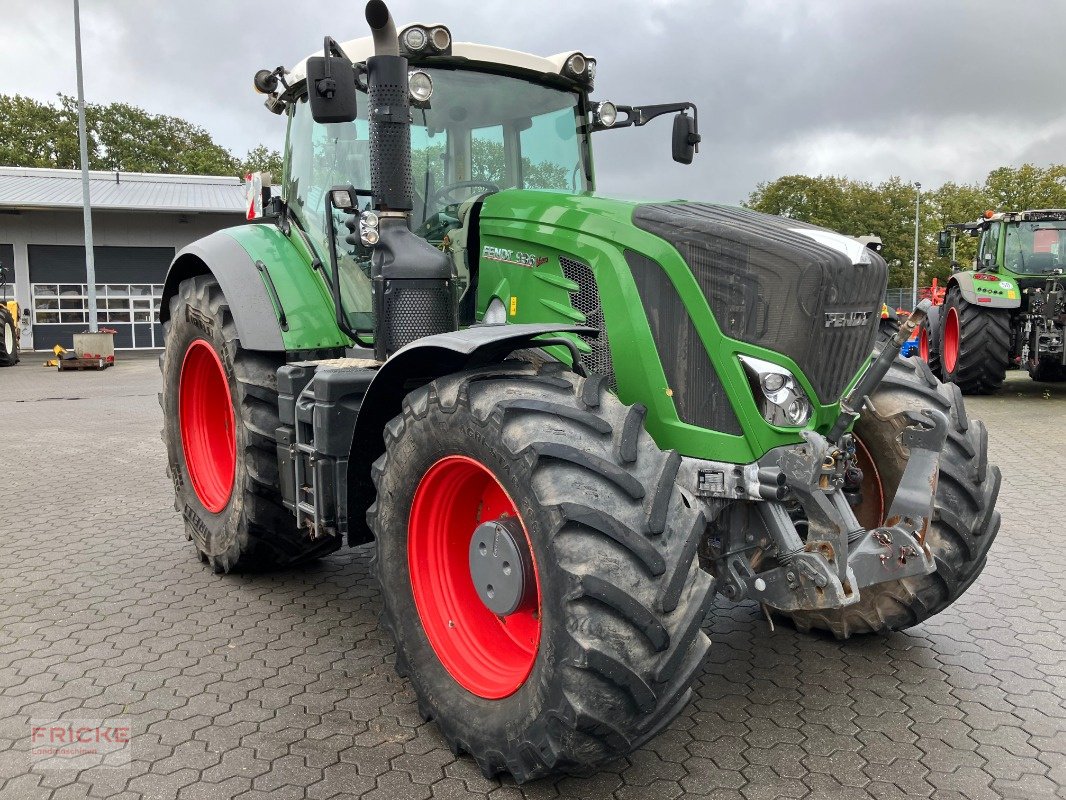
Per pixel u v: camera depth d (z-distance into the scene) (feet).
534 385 8.21
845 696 9.98
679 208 9.37
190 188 95.91
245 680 10.35
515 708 7.87
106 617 12.34
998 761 8.57
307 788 8.09
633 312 8.96
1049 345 33.24
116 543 16.01
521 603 8.13
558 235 9.70
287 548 13.43
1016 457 23.36
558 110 13.01
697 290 8.63
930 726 9.27
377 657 11.03
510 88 12.51
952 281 36.27
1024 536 16.15
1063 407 32.86
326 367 10.88
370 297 11.90
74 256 84.38
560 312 9.67
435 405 8.55
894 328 11.61
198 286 14.20
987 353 33.81
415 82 10.59
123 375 55.11
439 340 8.25
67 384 48.83
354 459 10.11
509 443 7.70
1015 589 13.43
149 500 19.45
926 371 11.37
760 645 11.44
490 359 9.00
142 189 92.53
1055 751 8.75
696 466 8.68
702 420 8.71
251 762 8.55
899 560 8.53
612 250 9.16
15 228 81.97
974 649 11.26
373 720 9.41
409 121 10.32
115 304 85.76
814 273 8.41
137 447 26.48
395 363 8.95
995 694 10.00
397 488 9.18
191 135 195.21
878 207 190.29
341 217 12.14
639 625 7.09
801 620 11.69
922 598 10.51
